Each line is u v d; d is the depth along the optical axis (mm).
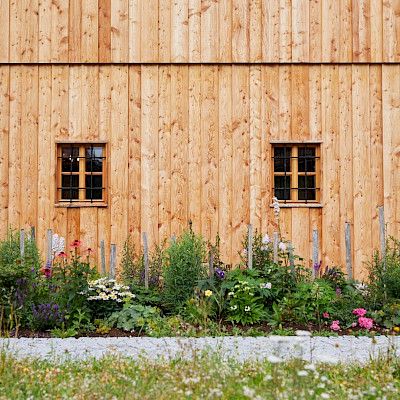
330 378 5656
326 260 11188
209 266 9125
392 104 11352
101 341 7613
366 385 5297
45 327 8234
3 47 11227
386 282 8875
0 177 11172
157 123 11266
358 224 11242
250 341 7508
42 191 11180
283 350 6918
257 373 5621
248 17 11344
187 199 11195
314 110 11344
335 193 11281
